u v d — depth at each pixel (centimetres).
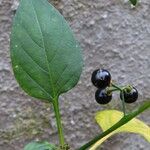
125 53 35
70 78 21
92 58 34
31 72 21
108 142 35
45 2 21
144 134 25
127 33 35
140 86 35
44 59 21
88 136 34
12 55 21
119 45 35
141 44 35
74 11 34
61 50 21
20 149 34
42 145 20
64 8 34
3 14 33
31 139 34
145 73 35
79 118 34
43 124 34
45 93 21
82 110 34
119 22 34
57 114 21
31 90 21
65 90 21
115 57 34
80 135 34
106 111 26
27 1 21
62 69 21
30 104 34
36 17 21
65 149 21
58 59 21
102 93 23
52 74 21
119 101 34
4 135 34
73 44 21
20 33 21
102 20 34
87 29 34
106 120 26
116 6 34
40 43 21
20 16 21
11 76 34
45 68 21
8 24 33
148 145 35
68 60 21
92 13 34
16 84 34
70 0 34
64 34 21
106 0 34
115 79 35
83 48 34
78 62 21
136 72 35
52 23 21
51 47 21
